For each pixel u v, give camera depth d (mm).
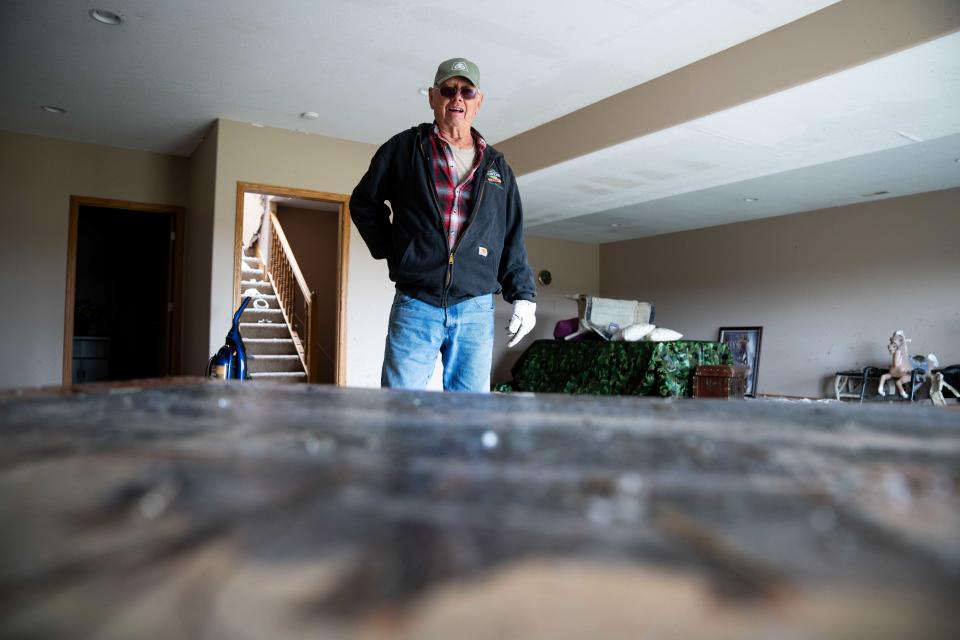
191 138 5879
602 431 441
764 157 4840
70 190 5906
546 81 4426
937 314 6953
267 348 7016
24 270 5695
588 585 163
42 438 378
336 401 620
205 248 5543
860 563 182
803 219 8297
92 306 7934
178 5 3561
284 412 523
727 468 317
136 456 326
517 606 150
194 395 650
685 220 8992
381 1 3475
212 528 207
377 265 6062
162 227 7195
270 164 5520
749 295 8906
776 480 291
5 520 216
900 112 3807
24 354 5664
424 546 192
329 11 3592
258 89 4727
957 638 135
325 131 5676
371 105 5023
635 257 10625
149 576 166
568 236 10531
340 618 143
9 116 5316
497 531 209
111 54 4160
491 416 518
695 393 5668
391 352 2008
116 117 5320
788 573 173
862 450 381
